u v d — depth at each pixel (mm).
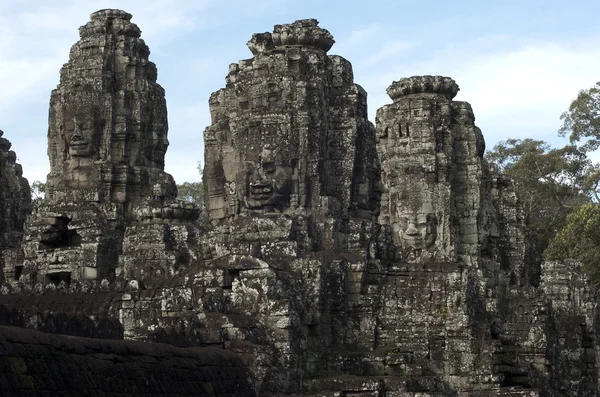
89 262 43906
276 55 42781
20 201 53219
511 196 57000
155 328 34438
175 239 42906
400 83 50375
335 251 41562
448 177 48281
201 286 36844
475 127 51094
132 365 27625
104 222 45062
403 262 43781
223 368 32375
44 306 39406
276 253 40188
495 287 49969
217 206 44188
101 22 47625
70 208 45000
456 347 41531
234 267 37062
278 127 41844
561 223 84062
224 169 43938
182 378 29672
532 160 86812
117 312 37781
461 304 41906
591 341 56562
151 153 47750
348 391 36688
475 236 50125
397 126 49031
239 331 34406
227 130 44062
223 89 44719
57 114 46781
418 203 47812
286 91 42250
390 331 41875
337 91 44188
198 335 34438
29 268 44812
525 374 45188
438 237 47750
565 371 53781
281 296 36625
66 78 47188
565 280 57438
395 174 48500
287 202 41906
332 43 44375
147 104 47562
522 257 56312
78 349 25906
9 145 53781
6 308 27391
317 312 39031
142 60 47969
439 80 50062
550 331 50469
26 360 23984
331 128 43594
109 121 46594
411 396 37469
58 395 24328
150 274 41406
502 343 47125
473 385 41219
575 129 87812
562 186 86625
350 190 43406
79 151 46250
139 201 46188
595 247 73312
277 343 35719
